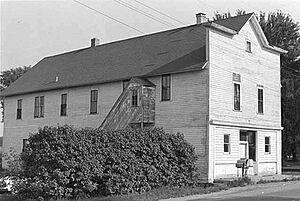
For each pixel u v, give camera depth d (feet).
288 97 161.89
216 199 66.49
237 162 98.94
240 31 109.60
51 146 63.87
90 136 67.72
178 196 71.92
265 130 116.78
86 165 65.77
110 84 120.67
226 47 104.88
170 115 104.22
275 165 119.24
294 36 176.55
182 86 102.94
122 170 69.92
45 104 142.10
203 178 96.63
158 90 107.55
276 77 122.93
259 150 113.91
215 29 101.86
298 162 189.26
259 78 115.75
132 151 72.74
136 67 116.98
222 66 102.99
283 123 163.22
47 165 63.77
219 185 86.48
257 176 109.81
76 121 129.59
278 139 121.39
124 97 109.40
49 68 157.07
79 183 65.46
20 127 152.05
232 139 104.32
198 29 119.75
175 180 80.12
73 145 65.05
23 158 65.36
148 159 74.95
